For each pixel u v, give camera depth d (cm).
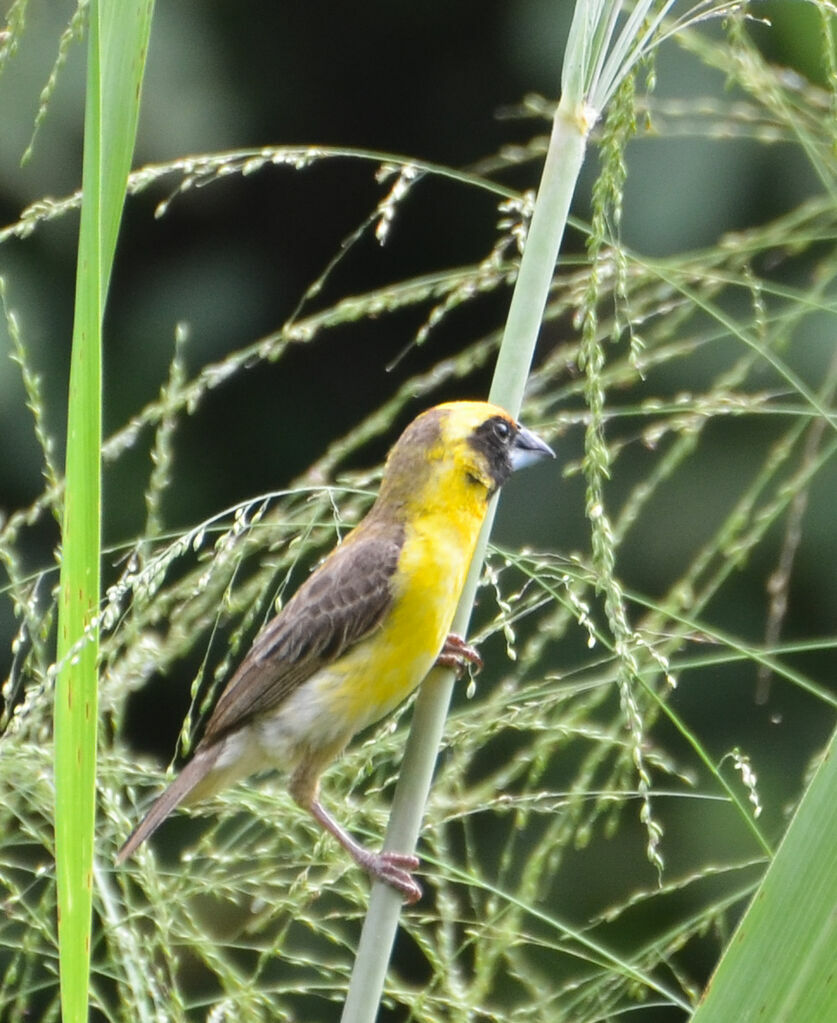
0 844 690
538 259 672
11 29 679
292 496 770
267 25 1411
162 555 623
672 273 789
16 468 1266
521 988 750
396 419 1414
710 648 1118
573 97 666
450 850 788
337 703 882
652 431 751
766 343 783
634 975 665
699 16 677
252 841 734
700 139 1184
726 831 1086
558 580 723
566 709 768
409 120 1460
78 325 550
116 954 651
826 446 822
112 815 688
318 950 940
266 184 1438
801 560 1134
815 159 804
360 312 737
